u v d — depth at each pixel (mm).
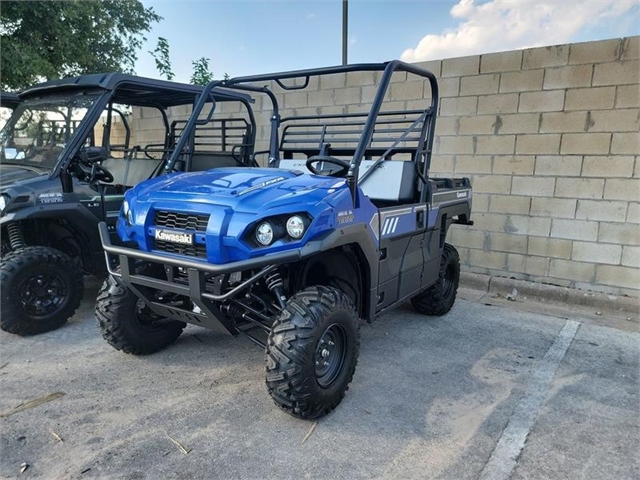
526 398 2783
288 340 2309
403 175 3473
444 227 3898
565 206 4613
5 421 2439
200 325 2617
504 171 4891
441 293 4062
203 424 2447
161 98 5055
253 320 2596
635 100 4160
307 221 2289
